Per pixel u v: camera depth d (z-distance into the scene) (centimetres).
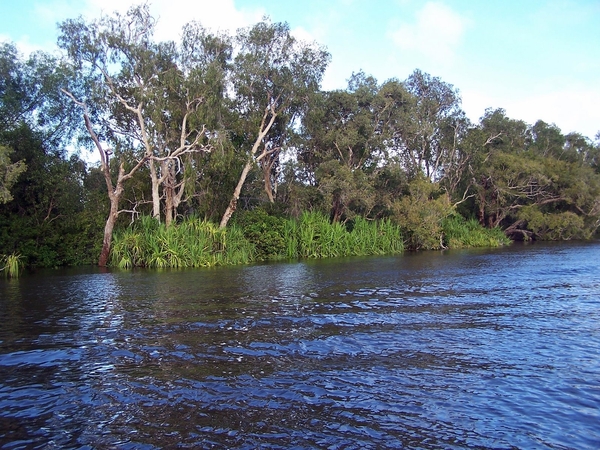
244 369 947
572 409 761
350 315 1444
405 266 3036
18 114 3441
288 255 3906
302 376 905
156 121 3312
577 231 6075
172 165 3712
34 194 3425
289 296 1805
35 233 3120
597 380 882
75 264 3297
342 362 987
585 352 1055
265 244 3788
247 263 3400
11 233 3041
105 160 3166
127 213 3809
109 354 1052
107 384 874
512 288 2006
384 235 4525
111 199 3212
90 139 3731
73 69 3297
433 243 4888
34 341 1164
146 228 3306
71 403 793
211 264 3231
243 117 4191
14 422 727
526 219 5853
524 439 669
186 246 3244
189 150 3397
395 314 1459
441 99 6022
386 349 1078
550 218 5844
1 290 2055
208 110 3378
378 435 680
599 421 720
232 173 3934
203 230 3400
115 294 1886
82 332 1249
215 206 3947
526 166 5541
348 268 2925
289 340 1155
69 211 3438
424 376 904
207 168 3722
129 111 3619
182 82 3369
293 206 4503
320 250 4038
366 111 5003
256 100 4212
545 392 827
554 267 2881
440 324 1324
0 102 3306
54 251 3189
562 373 920
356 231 4412
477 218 6322
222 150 3447
